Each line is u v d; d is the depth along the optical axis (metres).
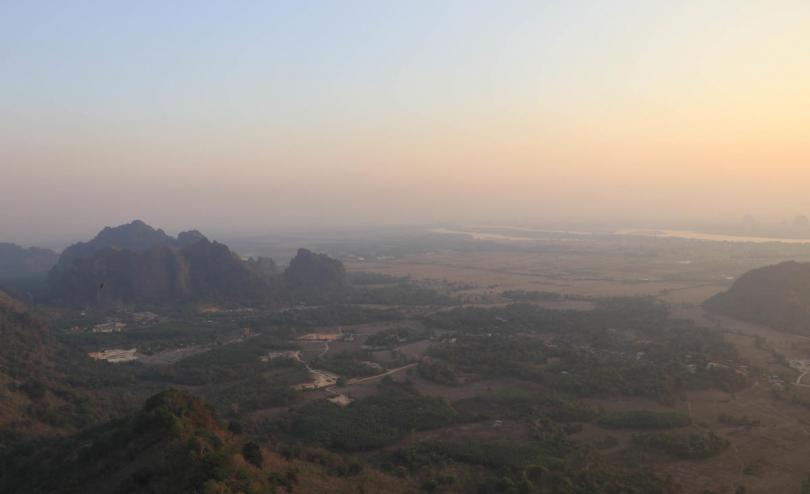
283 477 51.38
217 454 48.28
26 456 62.50
